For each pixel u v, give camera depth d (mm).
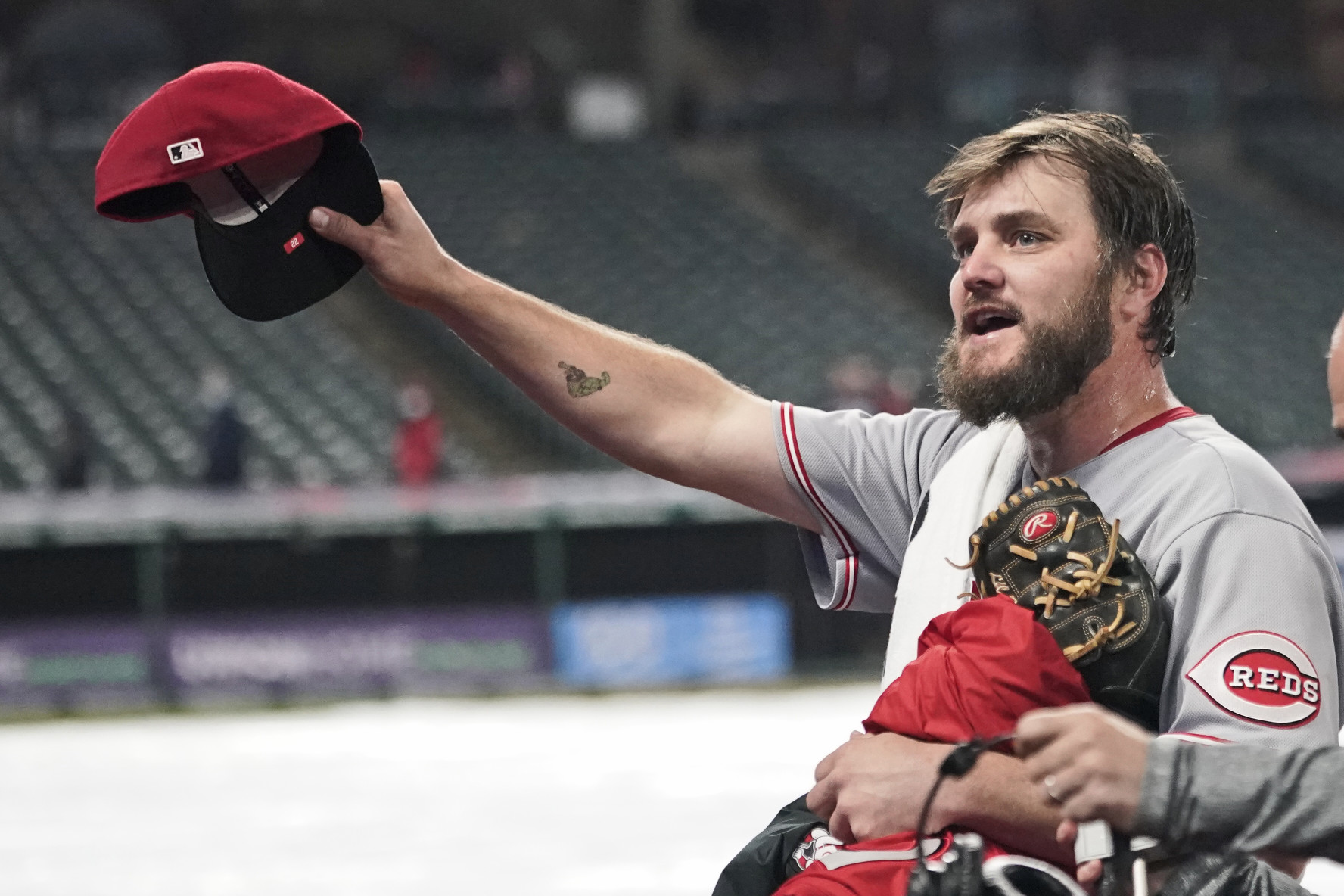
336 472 28781
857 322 36375
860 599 4379
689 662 22719
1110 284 3637
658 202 40125
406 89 45500
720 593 22844
